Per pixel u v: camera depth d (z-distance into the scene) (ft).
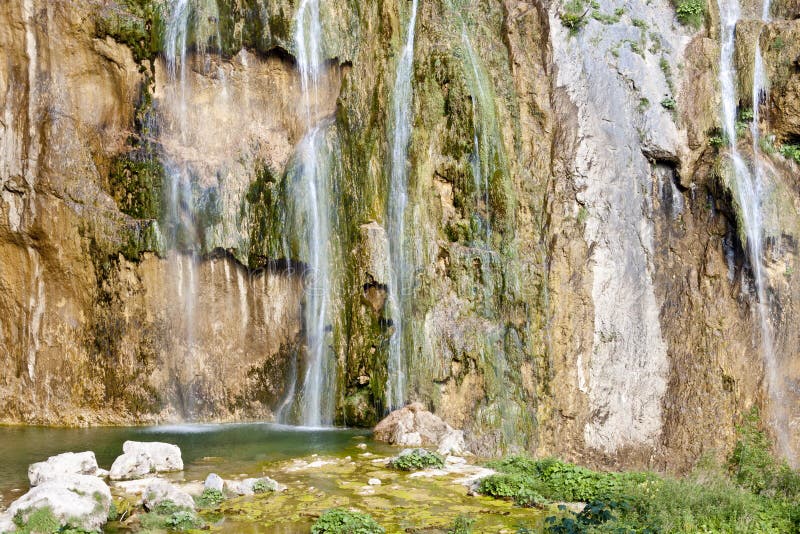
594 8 65.62
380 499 32.32
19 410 51.62
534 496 32.17
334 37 58.70
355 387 52.85
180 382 53.78
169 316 53.52
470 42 61.62
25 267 52.06
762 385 61.67
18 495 32.14
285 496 32.68
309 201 56.03
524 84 63.16
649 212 63.52
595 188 61.87
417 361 51.49
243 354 55.67
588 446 58.13
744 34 67.21
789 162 65.77
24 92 51.80
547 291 58.85
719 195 63.21
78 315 52.21
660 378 61.16
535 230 59.88
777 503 32.17
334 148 57.06
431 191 56.03
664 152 63.57
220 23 57.47
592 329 59.88
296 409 54.08
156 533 27.78
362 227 54.44
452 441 43.21
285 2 58.49
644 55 65.36
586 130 62.59
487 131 58.13
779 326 62.44
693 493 30.91
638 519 29.01
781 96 66.18
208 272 54.60
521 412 54.29
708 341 62.08
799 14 68.18
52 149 51.67
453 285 54.29
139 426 51.24
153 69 55.31
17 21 51.65
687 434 60.13
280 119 59.36
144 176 53.21
